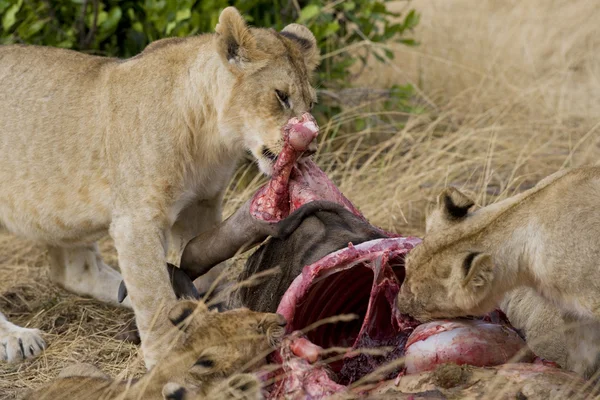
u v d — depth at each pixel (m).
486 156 14.09
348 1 15.71
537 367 7.25
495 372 7.17
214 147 10.47
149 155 10.14
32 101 10.76
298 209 8.94
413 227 13.55
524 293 9.23
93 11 14.28
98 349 10.60
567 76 17.97
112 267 12.96
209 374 7.70
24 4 14.18
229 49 10.16
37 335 10.59
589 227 7.89
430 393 7.07
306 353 7.72
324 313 8.85
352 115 15.48
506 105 16.27
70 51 11.10
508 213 8.18
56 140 10.60
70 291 11.77
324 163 15.15
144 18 14.45
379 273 8.27
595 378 8.06
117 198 10.29
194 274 9.88
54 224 10.83
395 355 8.30
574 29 20.39
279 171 9.36
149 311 9.98
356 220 8.90
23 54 11.04
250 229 9.21
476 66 18.20
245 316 8.08
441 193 8.41
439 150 14.18
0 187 10.91
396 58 18.64
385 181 13.94
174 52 10.41
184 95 10.23
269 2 15.06
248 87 10.20
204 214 11.12
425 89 17.94
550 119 15.86
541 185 8.30
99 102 10.48
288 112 10.23
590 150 15.15
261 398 7.61
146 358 9.82
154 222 10.16
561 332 8.77
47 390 8.18
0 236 13.48
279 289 8.80
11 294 12.16
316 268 8.15
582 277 7.88
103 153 10.42
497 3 21.92
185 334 8.35
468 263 7.92
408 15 16.22
